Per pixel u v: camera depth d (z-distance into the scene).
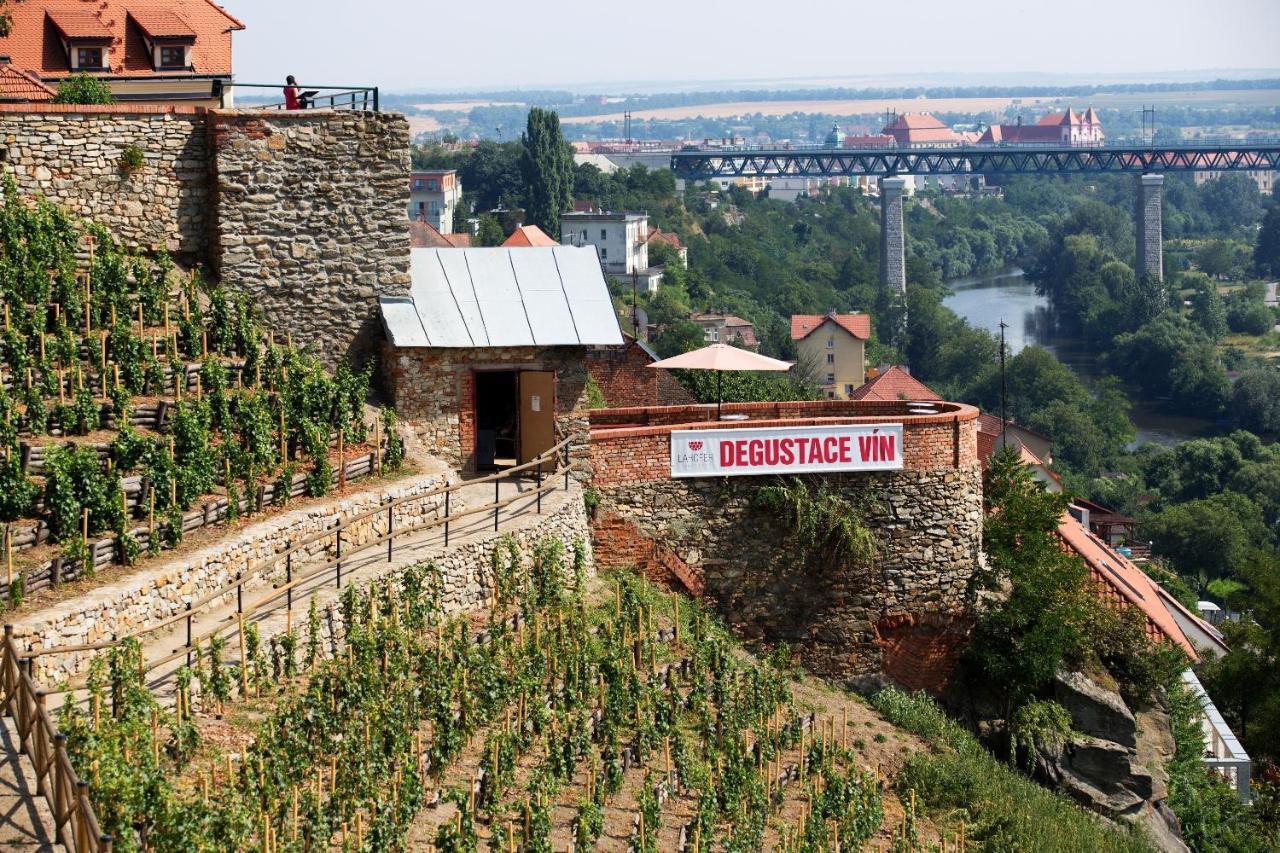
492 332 36.53
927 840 32.03
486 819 25.41
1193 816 40.34
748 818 28.47
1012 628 38.78
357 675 25.73
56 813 19.28
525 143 193.25
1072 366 195.25
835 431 37.84
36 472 27.97
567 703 29.03
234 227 36.06
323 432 33.47
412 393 36.31
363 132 36.50
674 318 157.25
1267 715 51.03
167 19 56.12
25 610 24.31
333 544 31.02
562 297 37.62
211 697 24.44
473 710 27.19
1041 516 39.34
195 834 20.36
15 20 55.34
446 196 194.62
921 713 37.03
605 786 27.73
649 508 37.25
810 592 38.16
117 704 22.67
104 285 33.47
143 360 31.77
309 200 36.41
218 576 27.91
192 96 55.38
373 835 22.86
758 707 32.41
